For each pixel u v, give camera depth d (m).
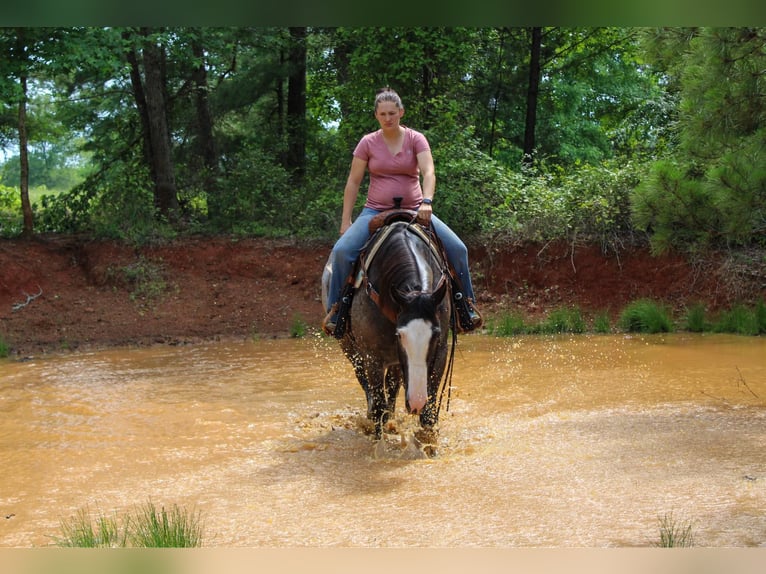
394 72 18.47
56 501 5.84
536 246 17.25
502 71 24.66
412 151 7.38
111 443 7.49
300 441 7.42
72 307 16.16
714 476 5.72
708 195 10.77
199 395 9.65
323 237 18.25
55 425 8.23
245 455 6.96
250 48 22.33
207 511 5.45
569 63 27.86
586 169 17.53
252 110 24.00
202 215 20.20
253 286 17.22
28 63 16.36
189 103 21.67
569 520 4.93
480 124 25.08
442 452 6.91
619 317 15.55
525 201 17.58
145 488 6.08
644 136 24.64
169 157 19.17
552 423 7.70
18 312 15.70
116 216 18.30
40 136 22.06
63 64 15.96
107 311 16.12
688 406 8.22
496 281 17.14
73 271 17.33
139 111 20.38
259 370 11.45
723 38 9.78
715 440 6.79
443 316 6.75
